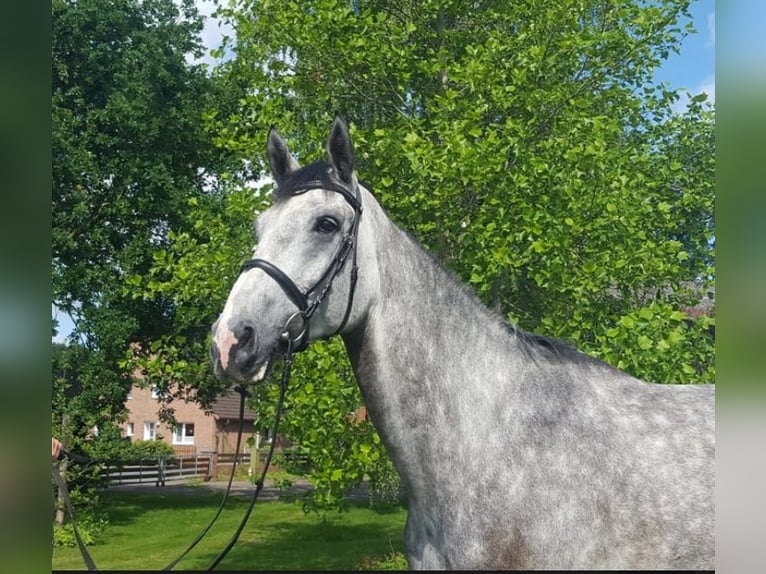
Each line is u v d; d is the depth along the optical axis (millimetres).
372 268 2510
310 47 6391
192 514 15234
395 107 6707
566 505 2303
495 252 4848
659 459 2428
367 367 2498
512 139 5289
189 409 31672
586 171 5508
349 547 9922
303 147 6297
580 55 6535
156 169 14055
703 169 6895
